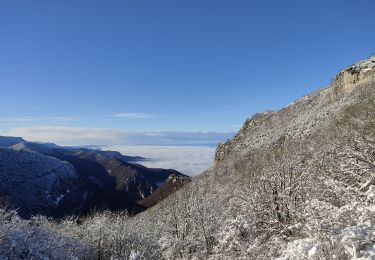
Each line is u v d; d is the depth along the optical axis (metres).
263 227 16.75
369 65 46.56
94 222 28.66
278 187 16.42
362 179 13.83
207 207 23.36
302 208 14.54
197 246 22.77
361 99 34.44
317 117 47.25
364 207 9.55
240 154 59.66
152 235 27.58
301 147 30.92
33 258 20.19
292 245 9.97
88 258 26.23
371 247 7.62
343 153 15.70
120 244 26.70
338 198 12.96
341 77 50.69
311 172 17.55
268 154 36.38
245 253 14.34
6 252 19.33
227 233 17.66
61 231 26.95
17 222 22.77
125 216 29.47
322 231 9.19
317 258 7.94
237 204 19.73
